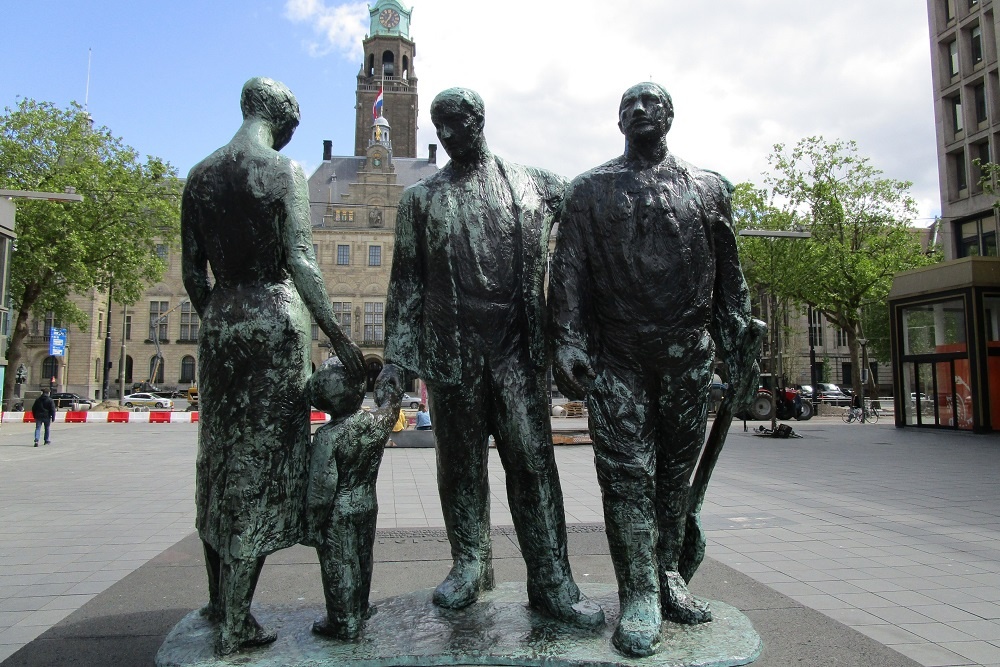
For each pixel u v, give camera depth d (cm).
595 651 243
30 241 2302
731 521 630
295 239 250
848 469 1045
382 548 448
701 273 261
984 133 2364
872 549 518
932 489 838
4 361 1866
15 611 374
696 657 239
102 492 823
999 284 1691
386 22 7275
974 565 469
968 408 1723
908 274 1898
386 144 5438
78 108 2503
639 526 256
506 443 277
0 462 1145
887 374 5509
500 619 273
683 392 261
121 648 264
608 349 263
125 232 2595
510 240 279
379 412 259
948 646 315
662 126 264
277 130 274
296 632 264
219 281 260
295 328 255
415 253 284
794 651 257
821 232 2538
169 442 1537
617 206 258
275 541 250
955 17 2467
